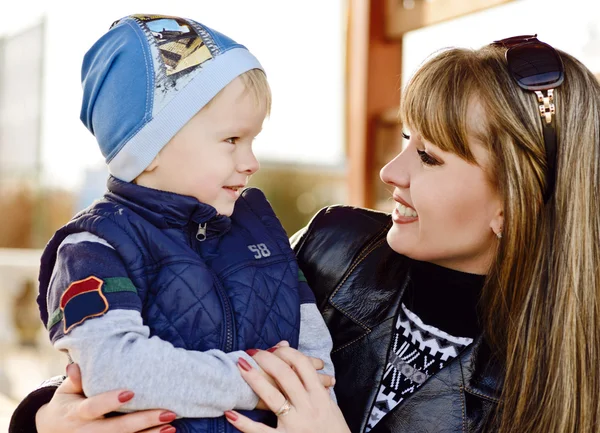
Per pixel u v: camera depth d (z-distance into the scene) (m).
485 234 1.48
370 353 1.58
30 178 9.64
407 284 1.61
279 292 1.49
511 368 1.44
